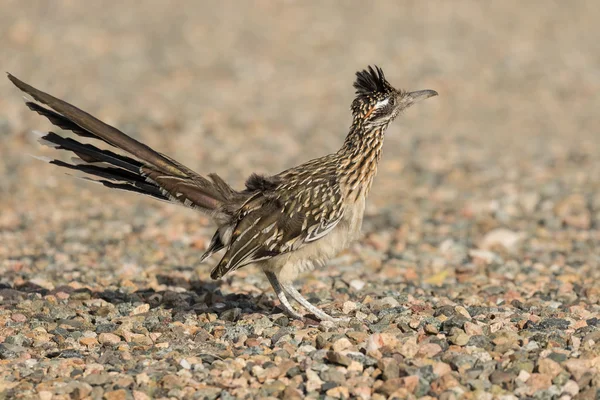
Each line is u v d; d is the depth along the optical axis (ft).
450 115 86.17
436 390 25.54
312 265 31.78
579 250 44.96
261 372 26.84
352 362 26.99
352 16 130.41
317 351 28.02
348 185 31.50
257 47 113.09
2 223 50.26
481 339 28.78
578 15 132.05
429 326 29.73
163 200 31.60
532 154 70.54
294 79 99.14
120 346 29.32
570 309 33.32
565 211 52.34
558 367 26.37
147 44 112.37
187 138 74.08
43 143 31.53
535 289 37.37
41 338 30.22
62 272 40.04
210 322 32.19
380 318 32.12
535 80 98.94
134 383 26.22
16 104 81.71
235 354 28.91
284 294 32.55
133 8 132.77
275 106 87.97
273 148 72.69
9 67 97.14
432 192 59.47
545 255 44.06
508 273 40.75
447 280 39.68
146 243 46.57
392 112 32.48
